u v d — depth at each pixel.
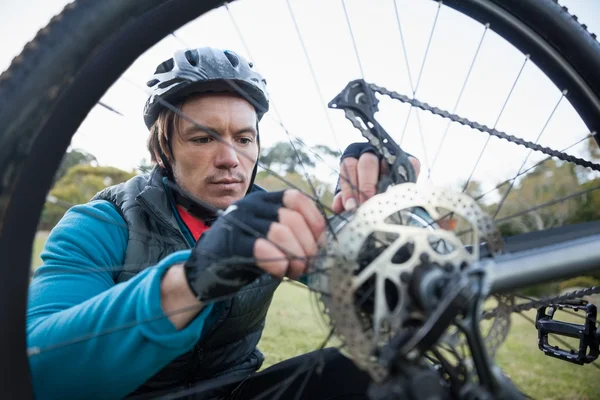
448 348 0.85
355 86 0.97
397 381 0.68
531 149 1.17
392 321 0.76
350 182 0.96
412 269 0.77
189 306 0.86
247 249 0.80
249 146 1.44
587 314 1.24
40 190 0.81
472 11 1.19
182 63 1.34
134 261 1.25
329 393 1.24
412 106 1.09
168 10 0.96
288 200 0.86
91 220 1.27
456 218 0.94
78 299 1.08
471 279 0.71
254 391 1.32
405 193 0.83
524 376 2.57
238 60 1.46
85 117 0.87
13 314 0.77
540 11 1.15
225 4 1.03
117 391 0.94
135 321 0.88
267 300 1.39
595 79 1.17
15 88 0.76
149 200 1.29
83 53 0.80
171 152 1.40
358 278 0.76
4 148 0.75
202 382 1.25
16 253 0.78
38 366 0.89
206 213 1.40
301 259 0.81
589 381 2.51
